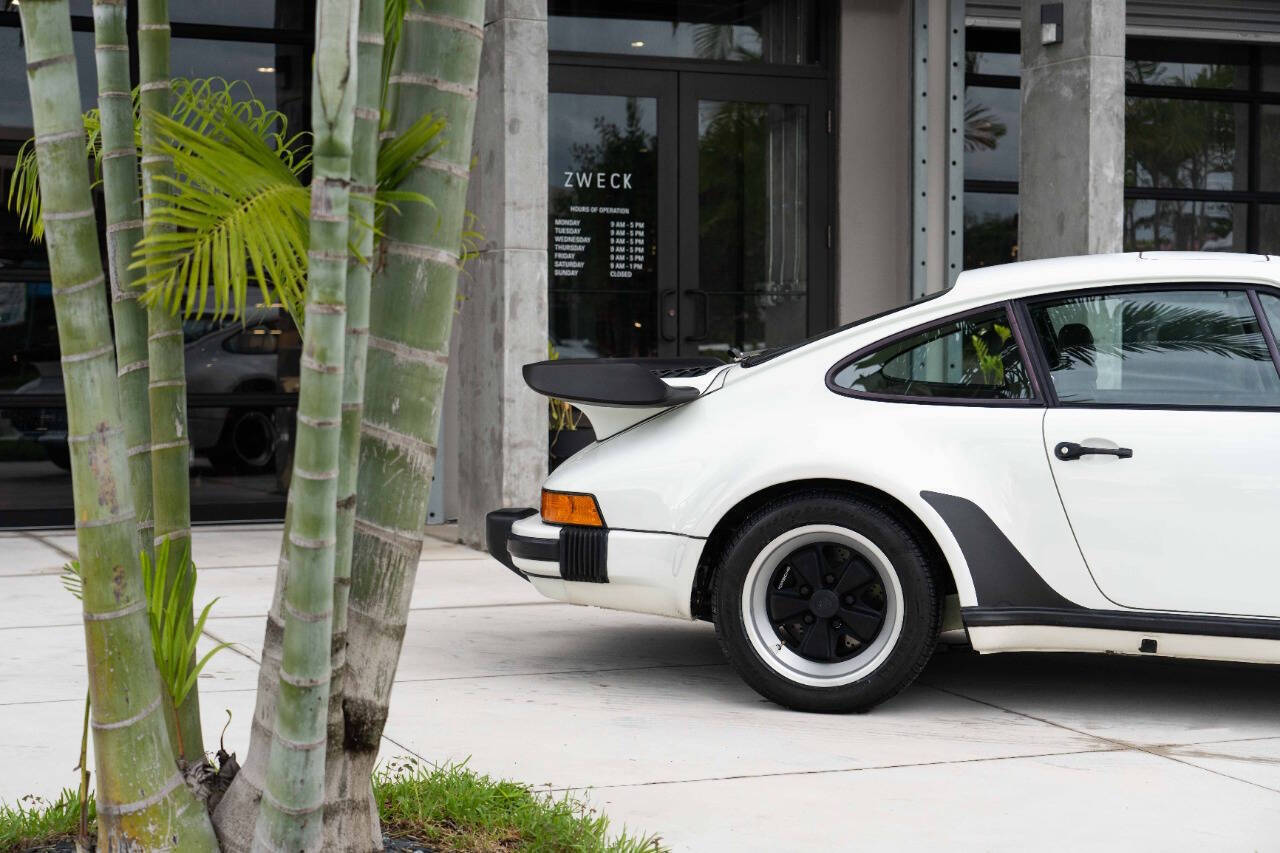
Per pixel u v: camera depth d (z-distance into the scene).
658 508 4.87
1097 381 4.66
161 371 2.73
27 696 4.82
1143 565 4.54
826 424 4.77
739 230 10.21
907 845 3.37
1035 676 5.41
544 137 8.16
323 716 2.39
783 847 3.34
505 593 7.12
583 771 3.98
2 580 7.36
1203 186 11.66
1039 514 4.60
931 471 4.64
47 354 9.44
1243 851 3.36
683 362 5.61
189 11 9.55
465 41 2.57
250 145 2.41
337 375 2.25
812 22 10.33
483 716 4.62
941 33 10.21
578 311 9.91
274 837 2.40
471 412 8.70
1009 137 11.03
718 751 4.23
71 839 3.13
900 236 10.39
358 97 2.36
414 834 3.19
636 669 5.42
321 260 2.21
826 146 10.34
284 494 9.93
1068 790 3.86
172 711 2.76
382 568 2.68
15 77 9.28
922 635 4.66
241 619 6.26
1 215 9.30
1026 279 4.79
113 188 2.68
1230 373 4.58
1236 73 11.69
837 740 4.39
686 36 10.09
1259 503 4.45
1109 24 8.08
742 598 4.79
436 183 2.59
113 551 2.47
